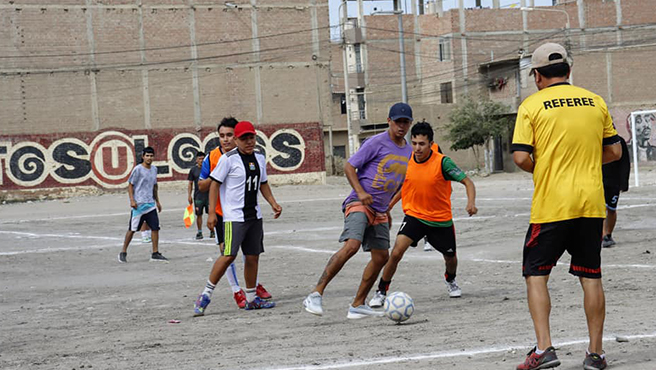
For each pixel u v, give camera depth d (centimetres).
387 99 9469
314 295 1226
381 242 1216
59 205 5294
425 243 2120
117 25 6450
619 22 9038
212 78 6669
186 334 1154
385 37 9462
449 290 1378
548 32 9219
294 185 6681
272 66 6788
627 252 1809
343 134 9931
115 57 6450
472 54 9162
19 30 6234
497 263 1812
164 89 6562
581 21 9025
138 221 2206
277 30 6794
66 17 6331
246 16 6738
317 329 1138
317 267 1923
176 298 1550
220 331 1165
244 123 1320
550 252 771
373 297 1377
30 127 6256
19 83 6231
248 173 1320
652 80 9006
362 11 9425
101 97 6419
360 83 9425
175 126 6581
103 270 2069
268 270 1905
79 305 1518
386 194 1212
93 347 1089
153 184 2222
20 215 4534
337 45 9850
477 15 9175
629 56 8988
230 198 1319
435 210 1304
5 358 1041
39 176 6275
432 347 940
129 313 1394
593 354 763
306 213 3650
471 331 1034
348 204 1223
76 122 6359
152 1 6525
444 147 8950
